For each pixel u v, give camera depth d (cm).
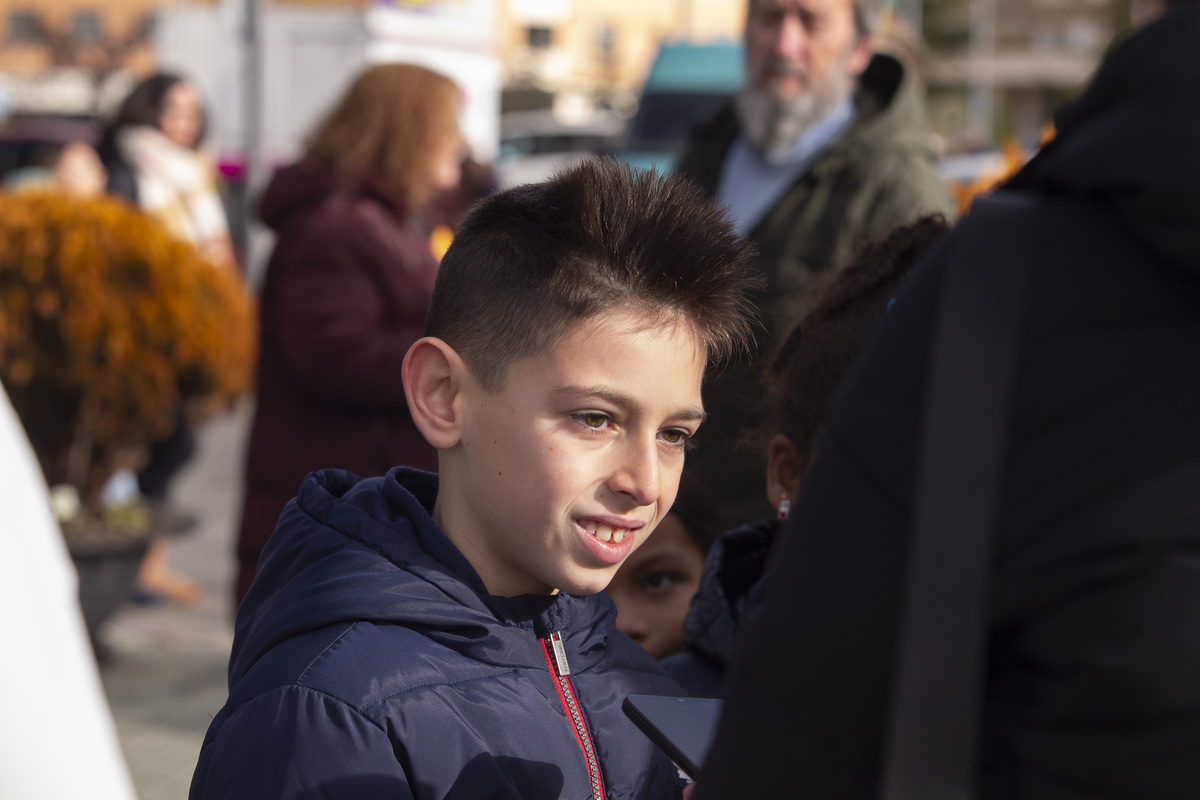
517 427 115
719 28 3556
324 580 119
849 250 253
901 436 68
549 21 3691
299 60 864
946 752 63
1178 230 62
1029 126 3847
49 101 2906
